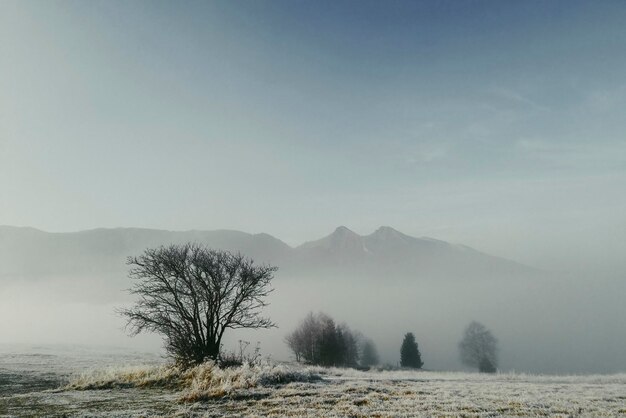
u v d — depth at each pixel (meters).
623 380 27.72
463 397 16.97
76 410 14.35
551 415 13.21
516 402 15.69
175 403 15.84
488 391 19.16
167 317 26.14
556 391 19.64
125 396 17.89
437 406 14.80
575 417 13.06
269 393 17.28
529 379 29.06
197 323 26.44
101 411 14.12
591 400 16.64
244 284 27.75
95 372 26.84
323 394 17.00
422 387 20.33
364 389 18.45
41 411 14.23
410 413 13.40
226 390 17.33
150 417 13.06
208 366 21.78
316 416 13.02
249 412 13.80
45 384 24.36
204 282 26.59
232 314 27.22
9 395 19.45
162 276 26.62
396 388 19.48
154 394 18.52
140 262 27.16
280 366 22.42
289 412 13.59
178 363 24.56
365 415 13.12
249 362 24.05
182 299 26.78
